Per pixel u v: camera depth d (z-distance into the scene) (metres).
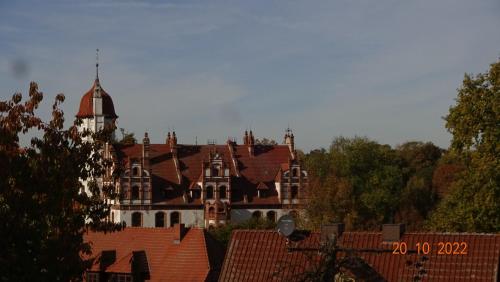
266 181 111.38
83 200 27.11
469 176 46.91
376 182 95.38
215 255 51.28
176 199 106.44
